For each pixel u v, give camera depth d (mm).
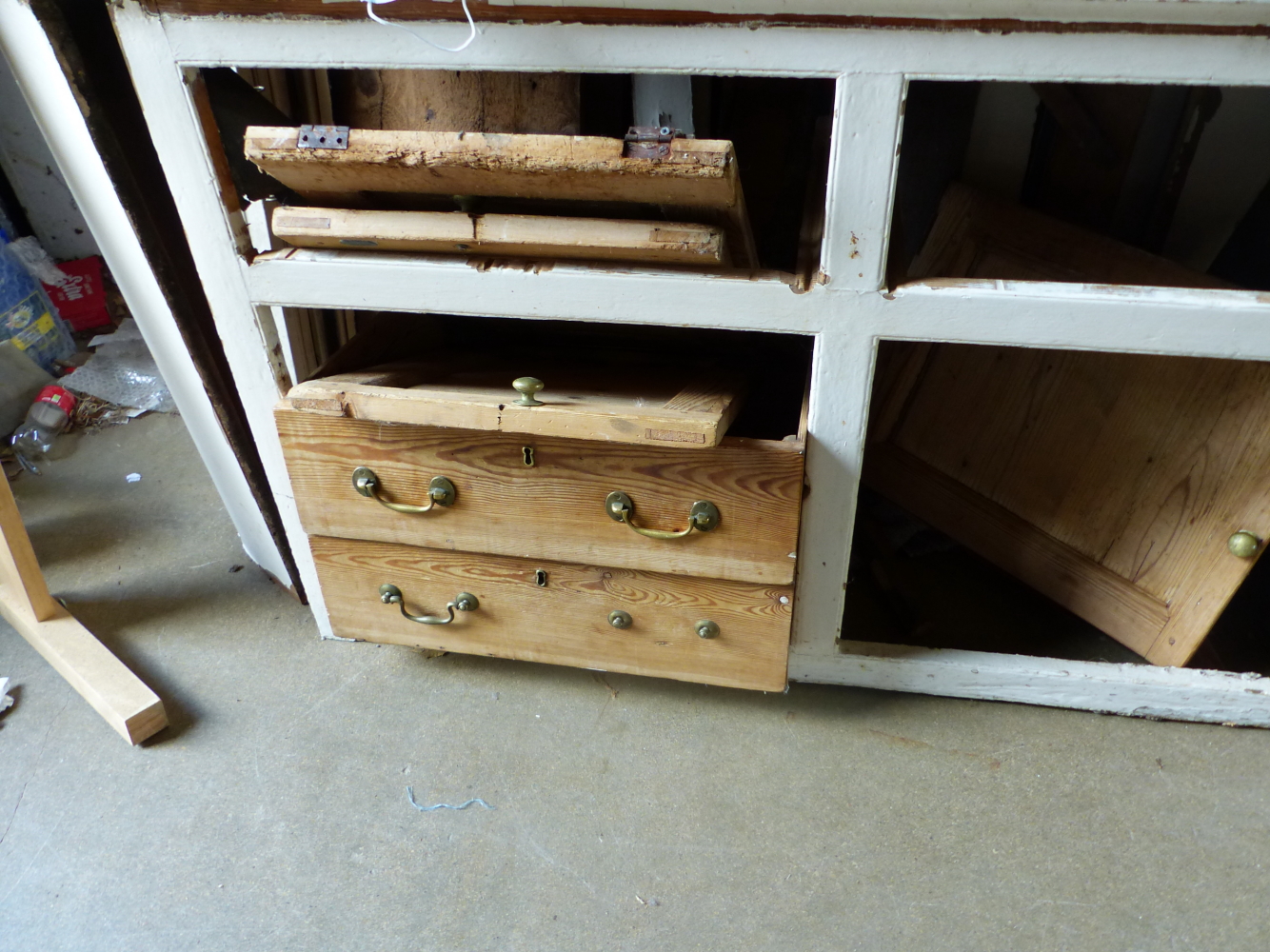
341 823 895
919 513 1213
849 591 1189
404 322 994
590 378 907
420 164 667
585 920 802
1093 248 1017
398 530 907
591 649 966
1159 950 763
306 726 1005
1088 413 1024
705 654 927
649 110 812
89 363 1808
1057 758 941
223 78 786
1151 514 976
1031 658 986
